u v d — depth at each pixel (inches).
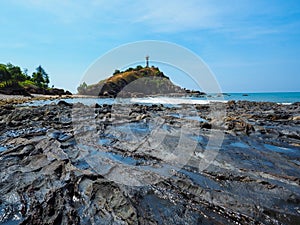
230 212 142.9
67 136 353.4
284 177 194.5
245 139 340.8
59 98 1819.6
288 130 413.7
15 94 1955.0
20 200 154.6
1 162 229.3
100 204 152.0
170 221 134.6
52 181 184.5
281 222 133.5
